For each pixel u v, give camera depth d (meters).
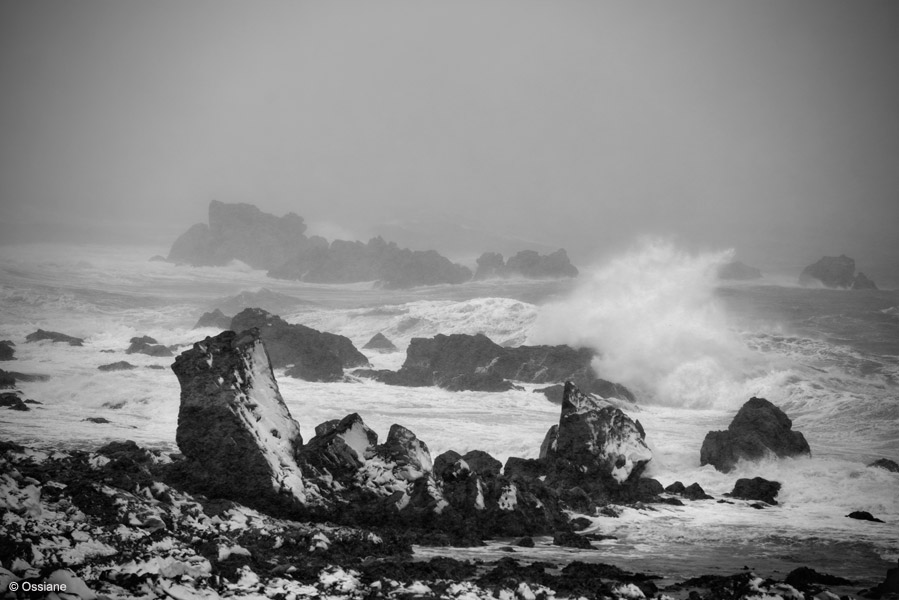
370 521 19.92
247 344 20.31
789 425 34.16
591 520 22.91
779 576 16.77
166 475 19.42
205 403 19.42
